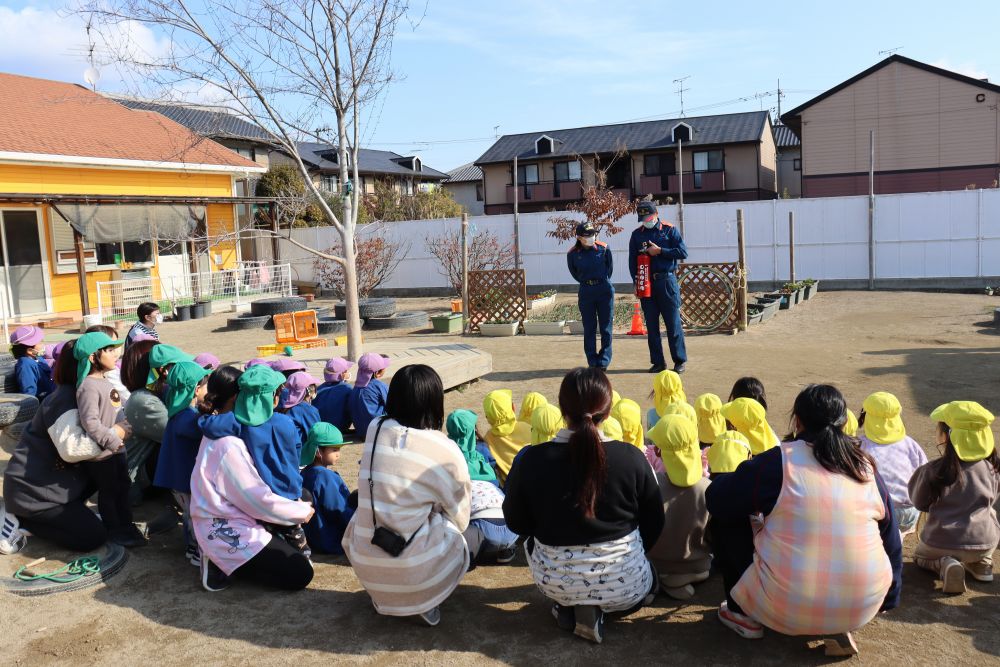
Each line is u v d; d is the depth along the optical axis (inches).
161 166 745.0
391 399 129.6
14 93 768.3
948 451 140.3
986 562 142.5
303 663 120.3
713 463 136.0
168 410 161.9
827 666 116.0
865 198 757.9
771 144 1489.9
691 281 477.7
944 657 118.0
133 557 164.7
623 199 802.8
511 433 181.0
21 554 166.2
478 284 521.7
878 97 1087.6
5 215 647.8
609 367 372.2
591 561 120.1
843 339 435.5
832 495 110.3
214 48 303.0
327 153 1328.7
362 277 847.7
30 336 269.4
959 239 737.0
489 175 1560.0
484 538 154.7
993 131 1043.9
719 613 129.3
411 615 129.1
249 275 840.3
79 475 167.5
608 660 119.3
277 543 145.6
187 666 120.3
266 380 143.0
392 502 124.3
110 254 729.0
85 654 124.6
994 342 404.8
